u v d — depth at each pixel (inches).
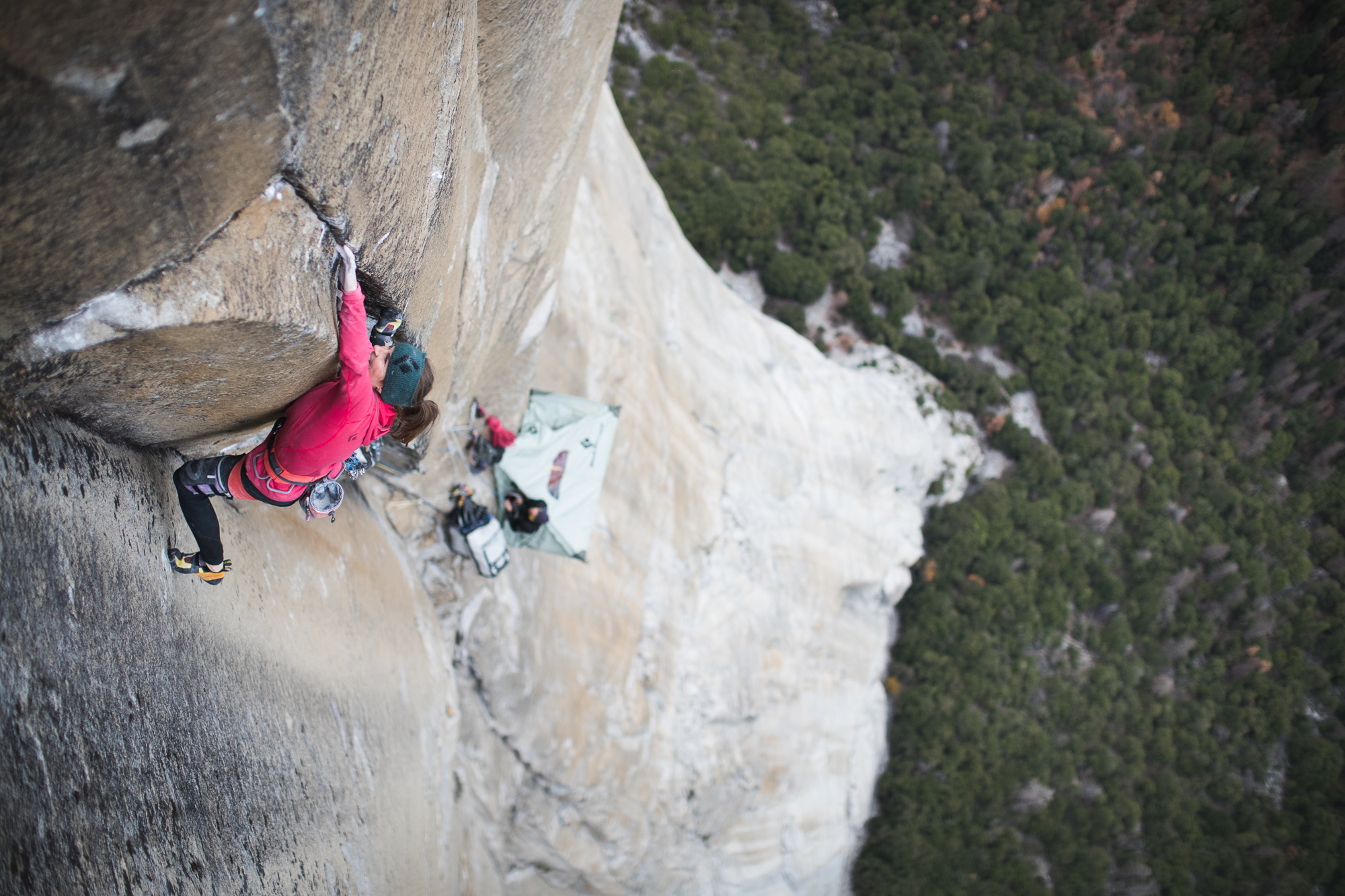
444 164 134.9
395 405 119.0
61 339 86.3
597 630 473.7
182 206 81.1
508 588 379.9
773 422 784.9
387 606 270.2
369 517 284.2
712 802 644.1
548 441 350.3
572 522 347.6
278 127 84.1
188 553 134.7
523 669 388.8
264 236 92.9
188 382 105.0
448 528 332.5
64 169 69.5
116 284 83.1
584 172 525.0
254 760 144.3
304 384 118.1
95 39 62.7
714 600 646.5
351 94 94.4
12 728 83.2
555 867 449.4
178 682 123.3
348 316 111.3
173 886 106.8
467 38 131.0
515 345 295.6
